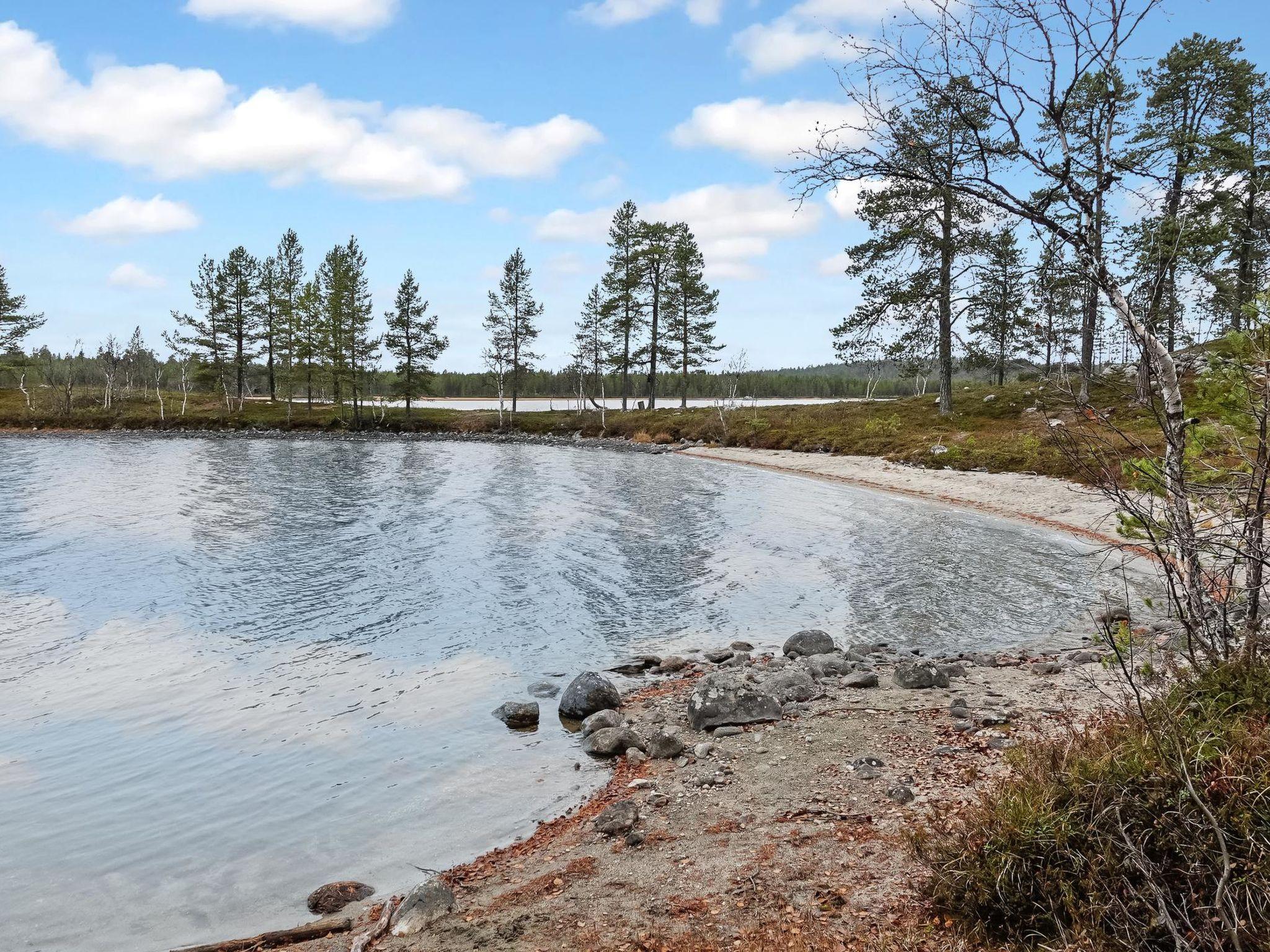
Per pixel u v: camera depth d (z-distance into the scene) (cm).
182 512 3391
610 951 542
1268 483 566
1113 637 612
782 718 1098
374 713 1230
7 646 1583
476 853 791
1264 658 578
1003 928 483
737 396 11281
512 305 9106
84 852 822
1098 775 503
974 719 1017
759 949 512
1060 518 3038
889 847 651
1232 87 3319
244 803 930
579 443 7562
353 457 6178
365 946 600
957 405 5697
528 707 1198
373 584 2142
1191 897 430
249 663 1489
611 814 813
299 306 9362
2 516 3212
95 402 9969
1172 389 543
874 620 1756
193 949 641
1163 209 555
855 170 609
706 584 2136
